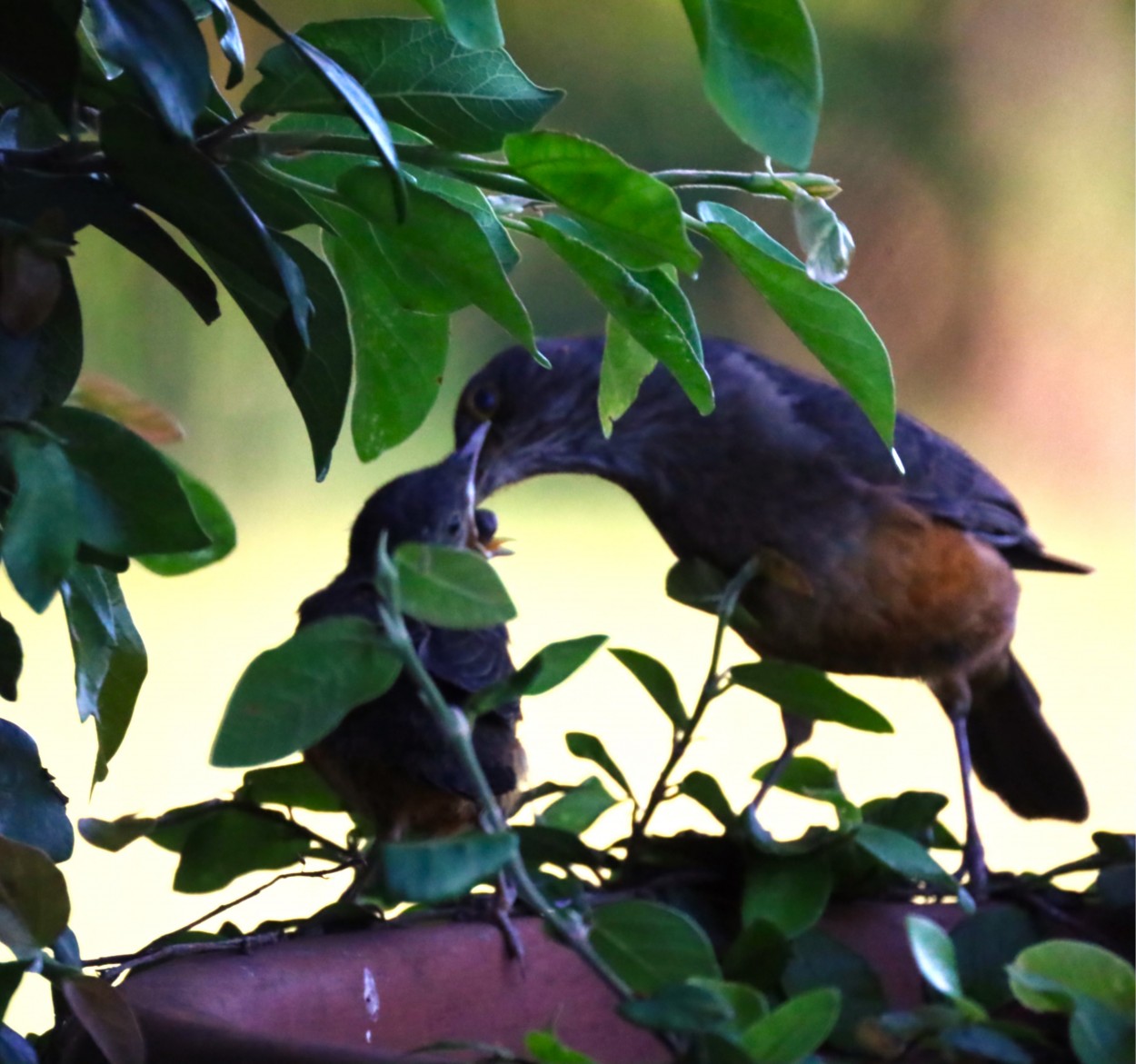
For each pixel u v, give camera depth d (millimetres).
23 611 17625
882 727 4613
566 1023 4324
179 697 15195
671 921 3098
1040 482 24000
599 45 22594
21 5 2838
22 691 15281
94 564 3393
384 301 3910
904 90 23359
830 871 4734
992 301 23844
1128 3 23453
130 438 2818
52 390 3379
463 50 3225
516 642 17016
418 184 3367
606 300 3324
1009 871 5316
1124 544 22766
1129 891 4703
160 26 2736
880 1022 3459
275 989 3770
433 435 22625
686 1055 2844
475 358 22766
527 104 3266
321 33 3201
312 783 5332
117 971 4070
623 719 14906
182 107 2725
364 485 22141
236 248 3068
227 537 4316
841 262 3352
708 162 22953
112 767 13312
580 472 7430
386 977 4027
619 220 3164
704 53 2867
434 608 2963
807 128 2867
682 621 18281
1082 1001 3484
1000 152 23734
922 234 23641
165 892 11219
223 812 4801
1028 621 19953
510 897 4508
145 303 21422
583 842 5000
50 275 2881
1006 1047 3391
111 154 2984
